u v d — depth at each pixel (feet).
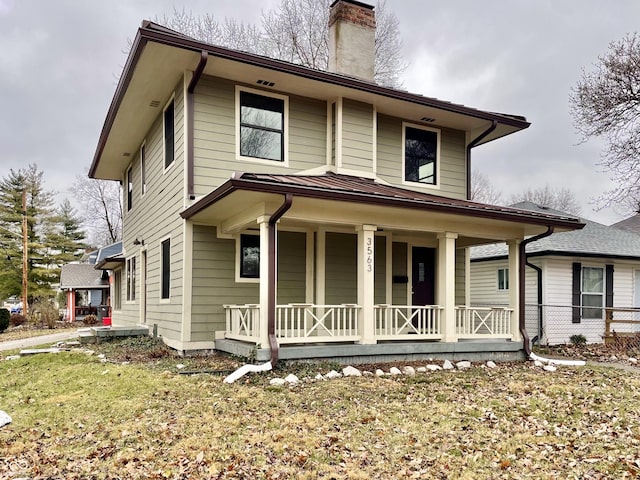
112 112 37.50
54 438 15.66
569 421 18.47
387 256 37.70
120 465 13.43
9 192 109.91
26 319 81.92
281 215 24.80
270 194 23.99
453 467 13.83
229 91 32.09
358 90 33.88
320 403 19.65
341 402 19.92
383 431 16.61
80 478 12.69
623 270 49.83
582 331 46.57
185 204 30.22
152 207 39.68
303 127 34.68
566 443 16.06
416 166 39.63
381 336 29.04
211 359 28.37
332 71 38.88
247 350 26.43
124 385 21.93
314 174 34.06
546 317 44.96
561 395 22.52
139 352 32.42
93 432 16.05
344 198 25.31
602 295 48.16
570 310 46.11
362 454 14.58
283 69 30.94
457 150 41.60
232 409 18.49
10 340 54.29
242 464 13.62
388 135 38.32
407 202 27.22
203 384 22.11
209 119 31.30
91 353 32.63
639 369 31.83
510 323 34.24
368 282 28.68
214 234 31.45
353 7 39.37
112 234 134.21
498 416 18.86
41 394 21.49
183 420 17.03
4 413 17.83
